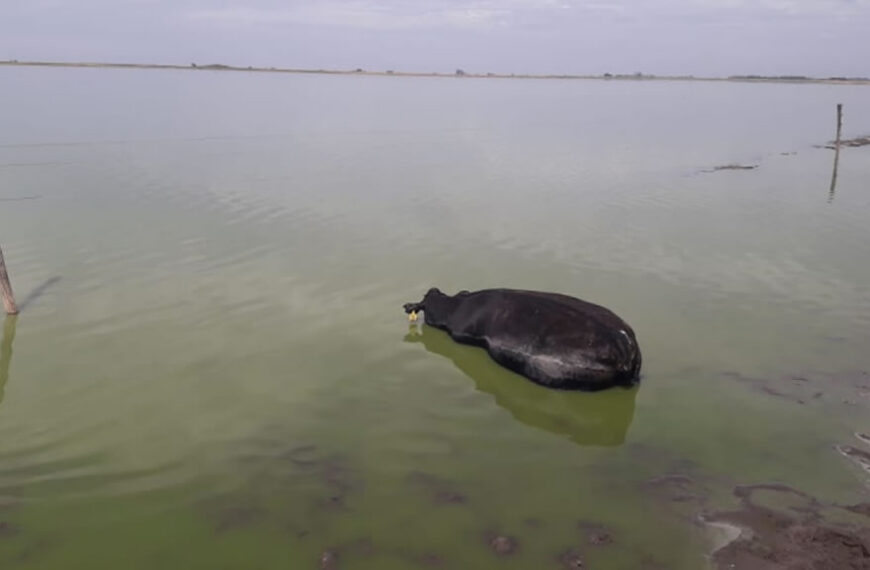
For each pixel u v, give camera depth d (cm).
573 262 1540
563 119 4897
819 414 920
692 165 2886
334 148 3067
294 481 781
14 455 823
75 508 732
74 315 1202
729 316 1241
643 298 1326
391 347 1131
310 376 1027
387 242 1662
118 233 1656
